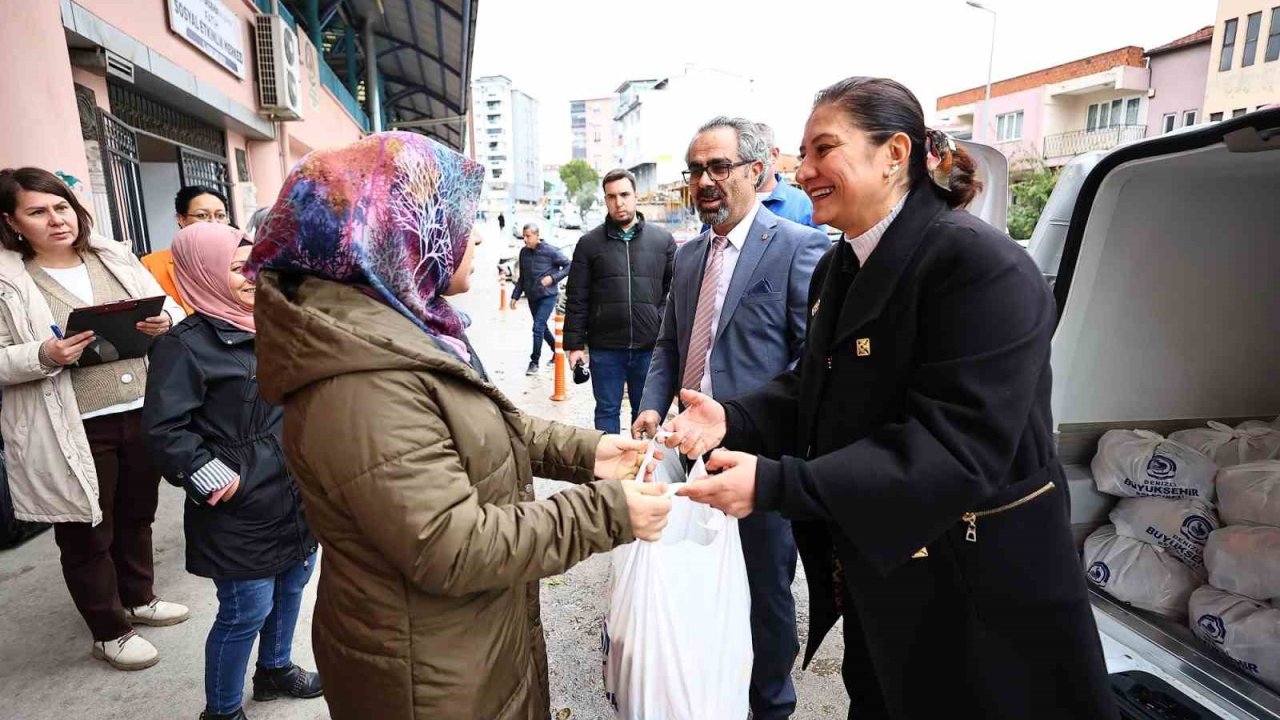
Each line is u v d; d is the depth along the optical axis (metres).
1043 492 1.30
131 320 2.54
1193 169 1.84
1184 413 2.24
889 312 1.32
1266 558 1.72
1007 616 1.31
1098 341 2.08
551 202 95.69
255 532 2.01
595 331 4.05
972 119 33.06
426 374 1.05
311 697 2.41
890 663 1.40
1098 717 1.30
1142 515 2.04
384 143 1.09
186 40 6.25
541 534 1.09
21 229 2.50
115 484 2.67
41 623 2.87
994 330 1.19
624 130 67.12
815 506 1.23
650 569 1.67
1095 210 1.91
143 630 2.81
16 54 3.35
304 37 11.57
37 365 2.29
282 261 1.08
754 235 2.25
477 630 1.16
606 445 1.58
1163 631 1.85
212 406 1.98
